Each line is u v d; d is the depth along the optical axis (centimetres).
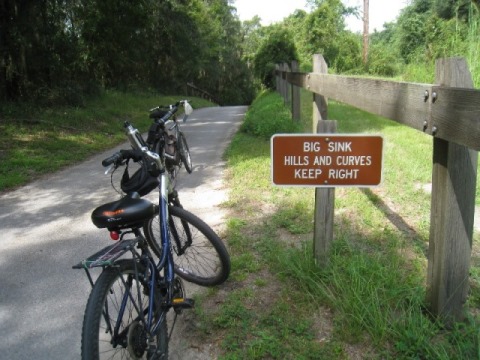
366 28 2345
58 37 1410
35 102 1280
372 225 426
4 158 823
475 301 299
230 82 4859
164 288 263
